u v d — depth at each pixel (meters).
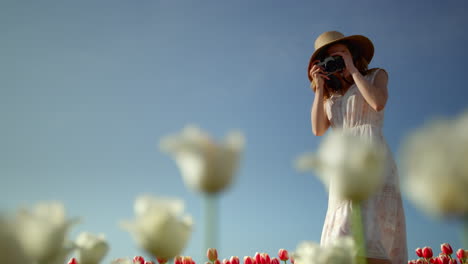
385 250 3.17
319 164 1.45
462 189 0.95
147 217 1.55
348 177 1.38
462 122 0.97
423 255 4.91
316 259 1.70
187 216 1.69
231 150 1.43
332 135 1.47
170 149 1.42
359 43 4.22
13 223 1.10
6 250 1.05
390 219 3.24
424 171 0.99
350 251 1.70
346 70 3.98
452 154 0.96
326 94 4.29
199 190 1.43
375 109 3.48
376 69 3.87
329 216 3.47
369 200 3.25
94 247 1.86
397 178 3.43
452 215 0.98
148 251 1.56
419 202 1.01
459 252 4.71
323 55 4.29
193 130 1.46
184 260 3.97
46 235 1.38
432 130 1.00
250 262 4.43
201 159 1.41
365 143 1.42
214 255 4.03
